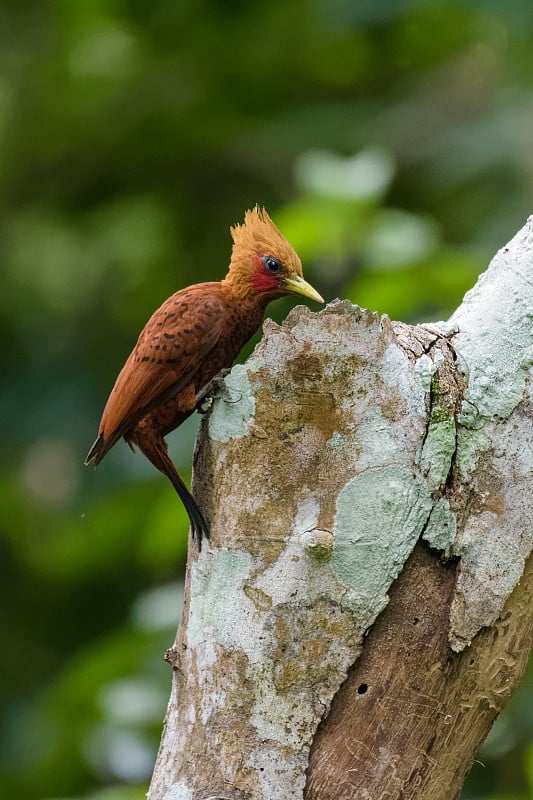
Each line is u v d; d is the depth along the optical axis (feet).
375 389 21.45
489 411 21.94
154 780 21.95
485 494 21.63
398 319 37.45
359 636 20.90
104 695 36.55
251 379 21.54
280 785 20.61
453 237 48.21
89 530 44.24
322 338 21.34
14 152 55.77
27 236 56.44
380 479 21.22
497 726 36.52
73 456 51.85
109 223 55.88
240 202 54.24
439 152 48.60
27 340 55.06
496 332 22.59
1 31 58.03
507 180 46.68
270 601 21.06
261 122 52.85
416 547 21.20
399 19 50.70
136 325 53.62
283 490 21.36
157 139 54.29
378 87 54.49
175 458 39.42
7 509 50.75
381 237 34.94
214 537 21.74
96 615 50.21
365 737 20.80
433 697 21.04
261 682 20.92
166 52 54.29
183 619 22.61
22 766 43.47
